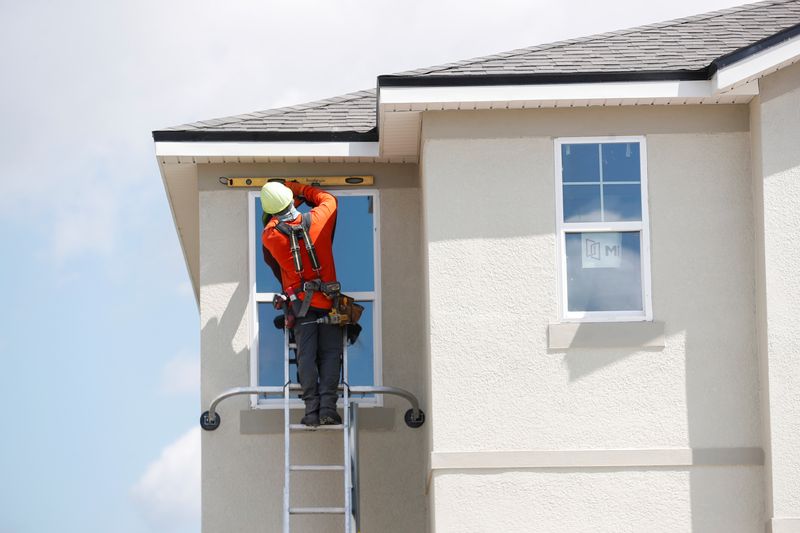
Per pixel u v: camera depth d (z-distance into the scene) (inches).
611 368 689.0
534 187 704.4
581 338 689.6
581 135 709.3
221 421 747.4
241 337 755.4
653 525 676.7
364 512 743.7
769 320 682.8
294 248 711.1
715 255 701.3
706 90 696.4
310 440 744.3
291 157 756.6
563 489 678.5
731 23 796.0
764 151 695.1
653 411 685.9
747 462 682.2
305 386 708.0
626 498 678.5
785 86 698.8
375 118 777.6
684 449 682.2
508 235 700.0
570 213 705.0
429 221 700.0
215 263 761.6
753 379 690.2
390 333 764.6
